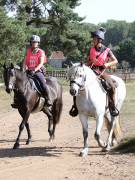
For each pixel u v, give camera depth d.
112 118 12.02
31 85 13.24
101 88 11.18
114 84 11.62
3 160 10.92
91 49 11.52
